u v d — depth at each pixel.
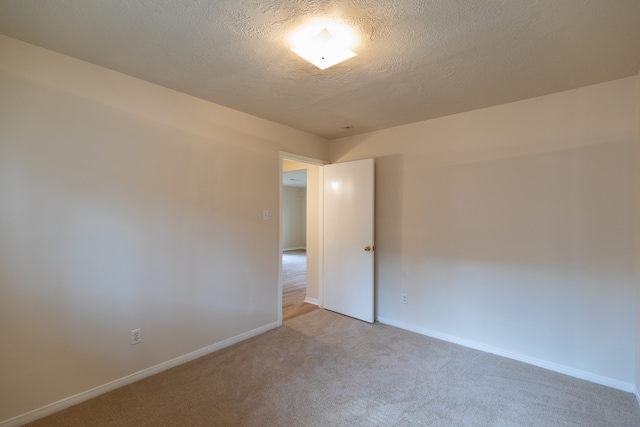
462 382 2.38
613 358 2.35
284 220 10.84
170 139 2.57
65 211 2.04
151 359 2.47
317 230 4.48
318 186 4.49
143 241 2.41
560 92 2.56
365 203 3.72
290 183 9.91
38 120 1.93
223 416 1.97
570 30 1.71
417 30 1.73
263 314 3.37
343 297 3.96
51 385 1.99
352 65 2.13
